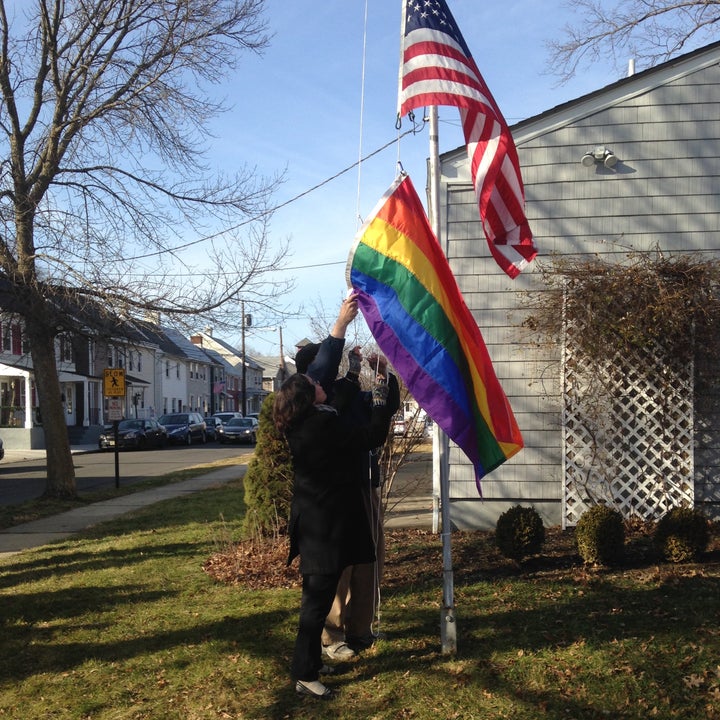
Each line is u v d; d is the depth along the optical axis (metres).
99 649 5.13
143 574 7.13
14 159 13.53
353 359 4.68
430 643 4.79
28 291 13.34
